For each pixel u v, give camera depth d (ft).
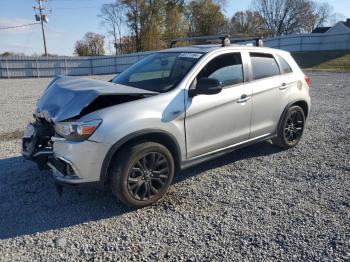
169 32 192.95
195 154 14.39
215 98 14.53
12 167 17.26
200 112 14.05
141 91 12.94
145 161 12.69
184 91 13.73
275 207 12.84
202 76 14.44
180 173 16.21
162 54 16.94
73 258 10.11
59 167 12.26
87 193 14.32
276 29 268.21
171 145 13.55
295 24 267.18
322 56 137.08
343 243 10.49
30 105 39.73
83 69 141.18
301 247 10.36
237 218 12.12
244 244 10.60
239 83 15.80
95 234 11.34
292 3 262.26
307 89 19.63
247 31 247.50
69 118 11.93
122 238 11.09
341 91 44.91
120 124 11.98
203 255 10.12
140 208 12.98
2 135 24.03
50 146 13.46
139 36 193.98
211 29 212.84
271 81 17.20
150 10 187.93
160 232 11.39
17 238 11.16
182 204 13.26
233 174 16.05
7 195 14.19
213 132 14.76
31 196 14.11
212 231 11.35
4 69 129.18
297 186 14.64
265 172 16.24
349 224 11.55
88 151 11.69
